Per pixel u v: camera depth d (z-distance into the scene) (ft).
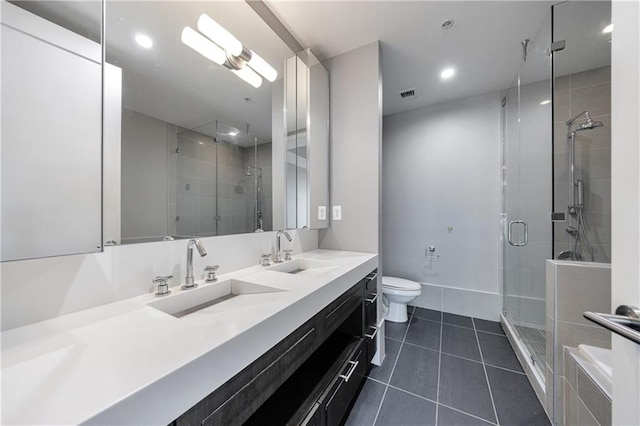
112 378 1.47
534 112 6.41
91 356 1.70
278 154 5.30
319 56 6.46
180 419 1.60
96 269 2.61
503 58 6.53
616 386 1.63
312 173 6.13
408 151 9.76
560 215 5.84
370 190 6.10
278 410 2.98
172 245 3.35
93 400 1.30
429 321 8.26
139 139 3.08
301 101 5.82
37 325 2.17
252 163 4.78
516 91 7.13
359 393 4.95
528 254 6.55
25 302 2.15
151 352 1.74
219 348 1.85
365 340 4.98
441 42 5.92
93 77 2.49
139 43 3.12
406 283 8.32
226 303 3.19
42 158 2.19
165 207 3.34
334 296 3.68
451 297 8.95
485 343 6.84
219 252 4.03
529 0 4.70
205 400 1.77
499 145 8.28
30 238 2.11
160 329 2.11
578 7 4.95
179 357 1.68
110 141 2.78
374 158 6.04
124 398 1.33
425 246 9.43
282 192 5.43
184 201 3.60
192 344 1.85
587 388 3.38
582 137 5.93
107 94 2.78
